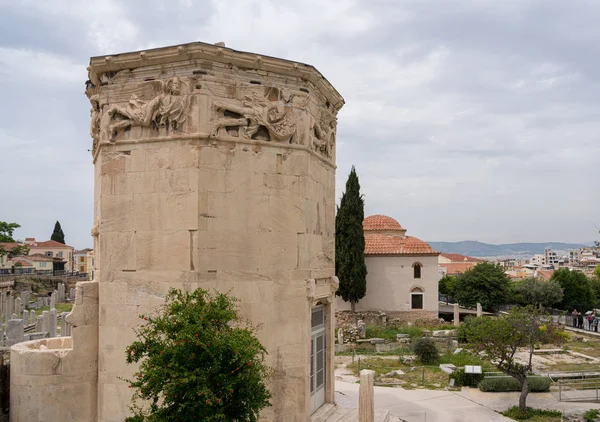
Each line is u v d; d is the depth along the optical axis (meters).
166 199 14.63
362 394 14.15
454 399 25.59
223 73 14.88
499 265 64.62
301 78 16.06
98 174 16.41
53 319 38.03
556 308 68.25
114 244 15.09
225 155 14.74
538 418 22.64
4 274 81.81
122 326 14.91
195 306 11.72
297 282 15.62
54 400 14.97
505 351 24.56
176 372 10.62
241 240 14.84
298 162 15.82
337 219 51.25
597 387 27.05
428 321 51.75
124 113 15.12
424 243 55.06
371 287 53.19
